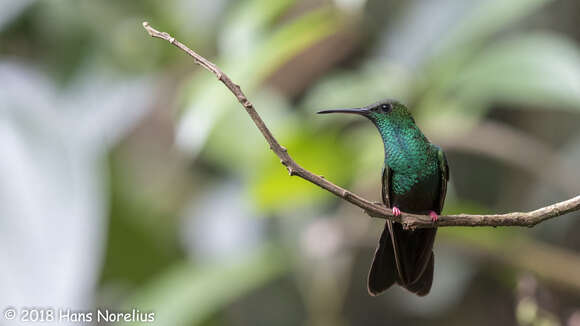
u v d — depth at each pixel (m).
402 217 6.00
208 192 11.45
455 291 11.03
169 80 11.23
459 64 8.95
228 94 7.62
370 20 10.73
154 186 11.69
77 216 7.43
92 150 8.09
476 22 8.84
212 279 9.40
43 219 7.31
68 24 10.42
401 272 6.73
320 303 10.36
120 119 9.92
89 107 9.85
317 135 9.16
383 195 7.50
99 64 10.36
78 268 7.13
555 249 10.30
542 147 10.26
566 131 11.44
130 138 11.67
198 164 11.65
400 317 11.55
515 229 9.93
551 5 11.42
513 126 11.61
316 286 10.35
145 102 10.79
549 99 8.13
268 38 8.33
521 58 8.31
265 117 9.88
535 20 11.34
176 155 11.73
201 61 5.34
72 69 10.29
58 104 8.95
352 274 11.45
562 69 8.05
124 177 11.41
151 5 10.65
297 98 11.49
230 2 10.64
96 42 10.46
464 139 10.11
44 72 10.22
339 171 9.25
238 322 11.60
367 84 9.34
